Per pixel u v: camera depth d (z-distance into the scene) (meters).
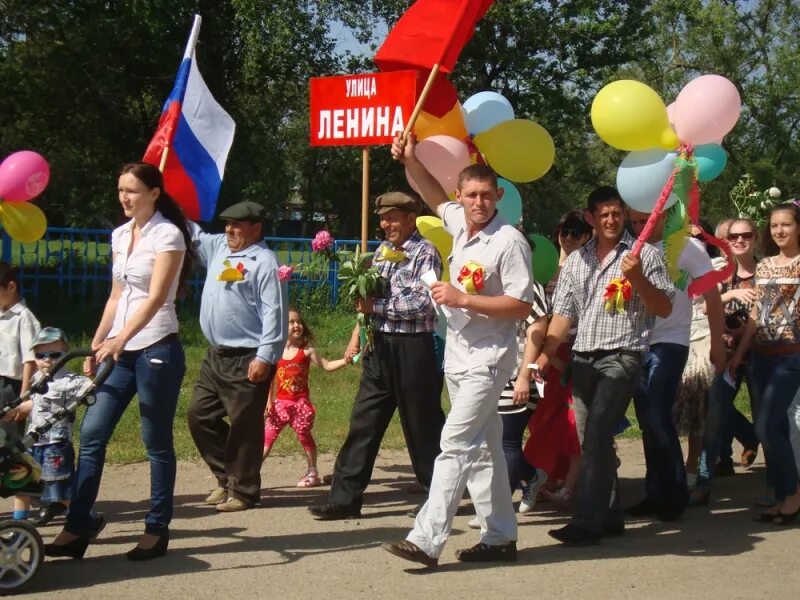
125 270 5.19
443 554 5.42
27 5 21.67
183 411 9.62
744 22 31.62
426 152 5.69
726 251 5.74
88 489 5.17
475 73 28.23
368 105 6.33
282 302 6.39
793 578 5.01
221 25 26.66
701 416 7.09
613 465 5.67
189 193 6.95
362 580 4.91
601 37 27.77
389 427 9.30
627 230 5.73
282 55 26.67
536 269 6.10
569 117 28.66
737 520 6.32
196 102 7.00
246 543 5.63
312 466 7.29
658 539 5.81
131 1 23.12
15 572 4.67
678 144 5.41
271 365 6.34
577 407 5.77
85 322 16.45
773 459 6.23
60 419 4.88
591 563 5.26
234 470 6.50
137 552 5.23
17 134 23.67
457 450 5.06
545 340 5.78
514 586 4.83
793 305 6.17
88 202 26.05
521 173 5.89
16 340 6.23
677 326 6.19
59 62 22.45
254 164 28.61
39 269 17.34
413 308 6.02
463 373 5.07
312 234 34.78
